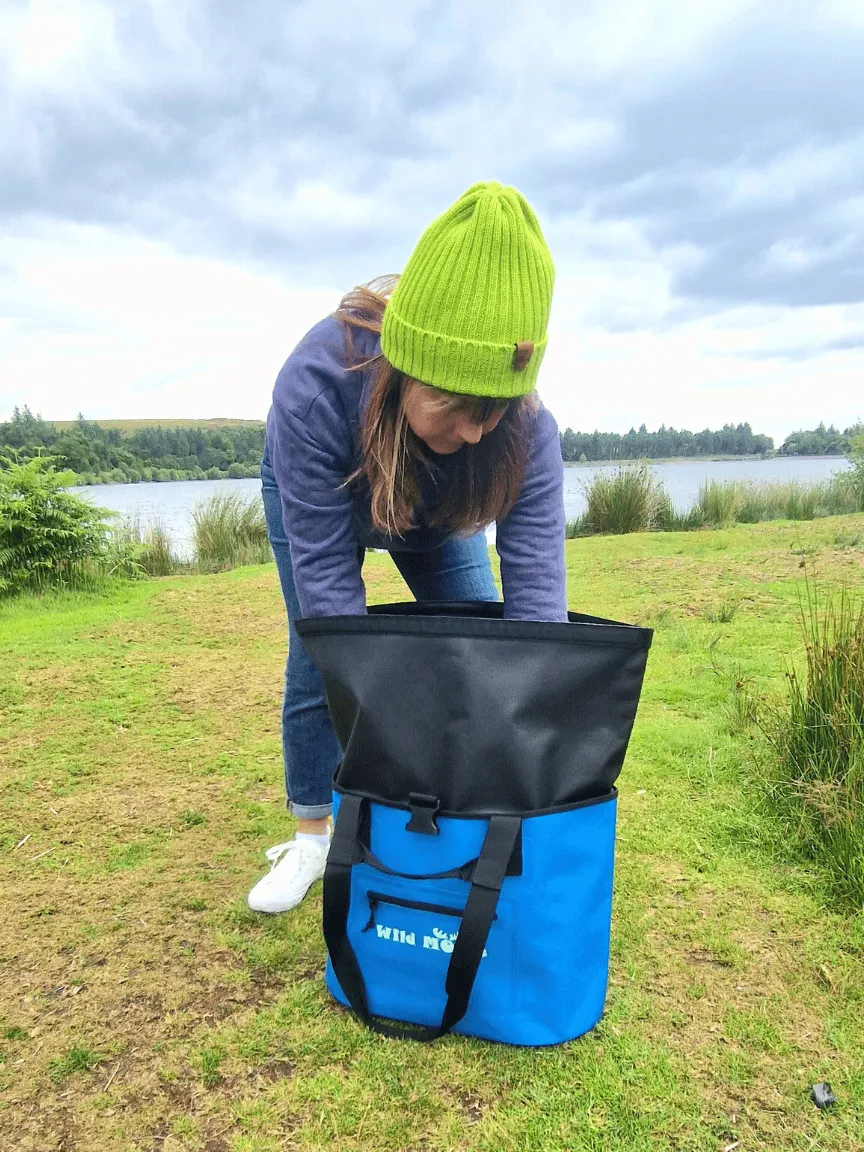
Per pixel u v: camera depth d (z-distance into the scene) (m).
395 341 1.41
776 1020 1.65
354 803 1.53
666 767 2.77
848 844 2.09
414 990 1.58
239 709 3.68
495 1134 1.41
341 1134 1.42
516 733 1.43
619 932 1.93
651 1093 1.48
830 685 2.45
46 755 3.16
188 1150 1.40
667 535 8.80
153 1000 1.76
